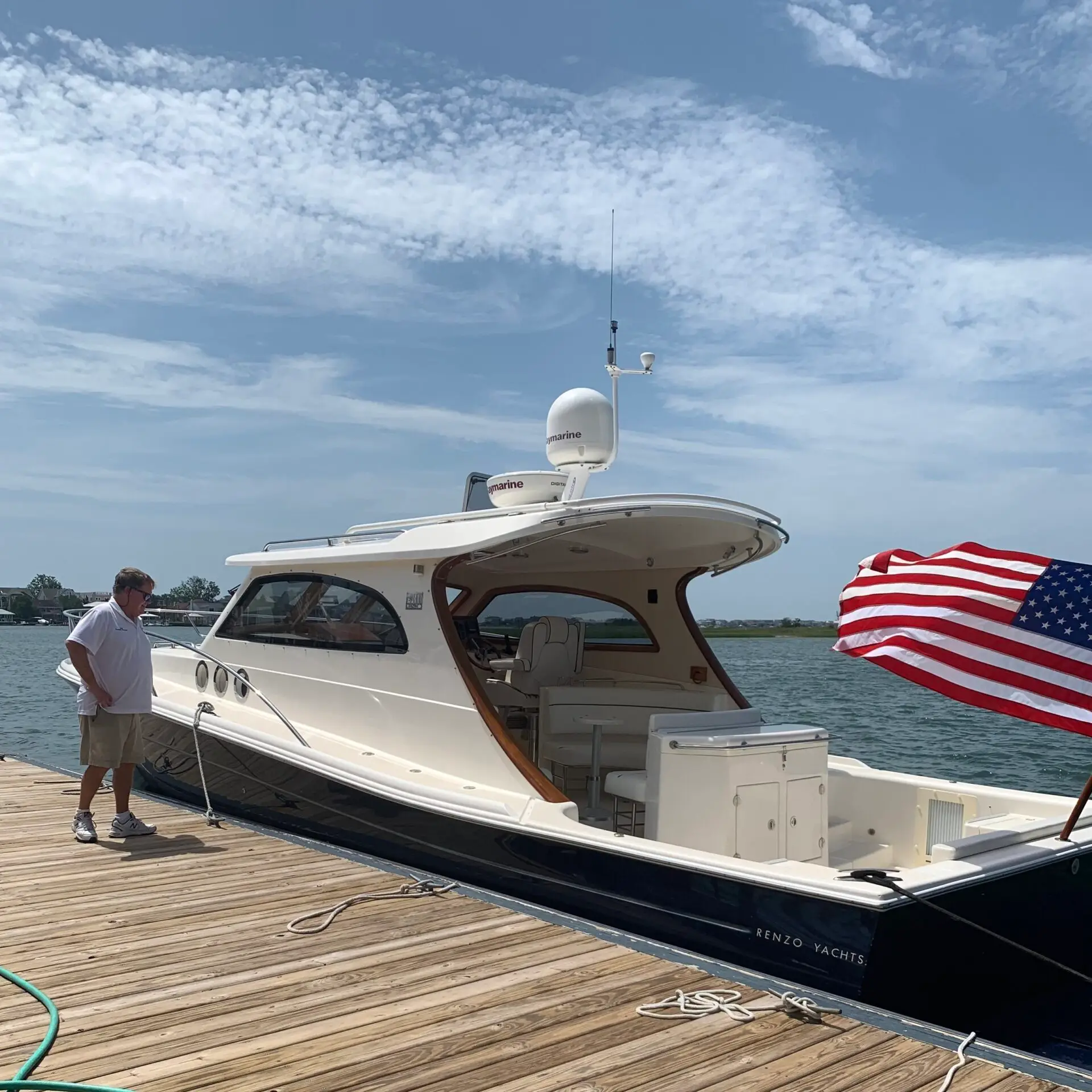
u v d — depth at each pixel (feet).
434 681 17.19
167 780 22.66
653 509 15.78
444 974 11.41
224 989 10.87
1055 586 13.44
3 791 22.61
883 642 13.99
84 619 17.19
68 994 10.69
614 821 17.83
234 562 22.39
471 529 16.62
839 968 11.62
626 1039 9.80
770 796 14.82
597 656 22.66
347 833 17.66
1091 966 14.34
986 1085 8.99
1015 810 16.14
